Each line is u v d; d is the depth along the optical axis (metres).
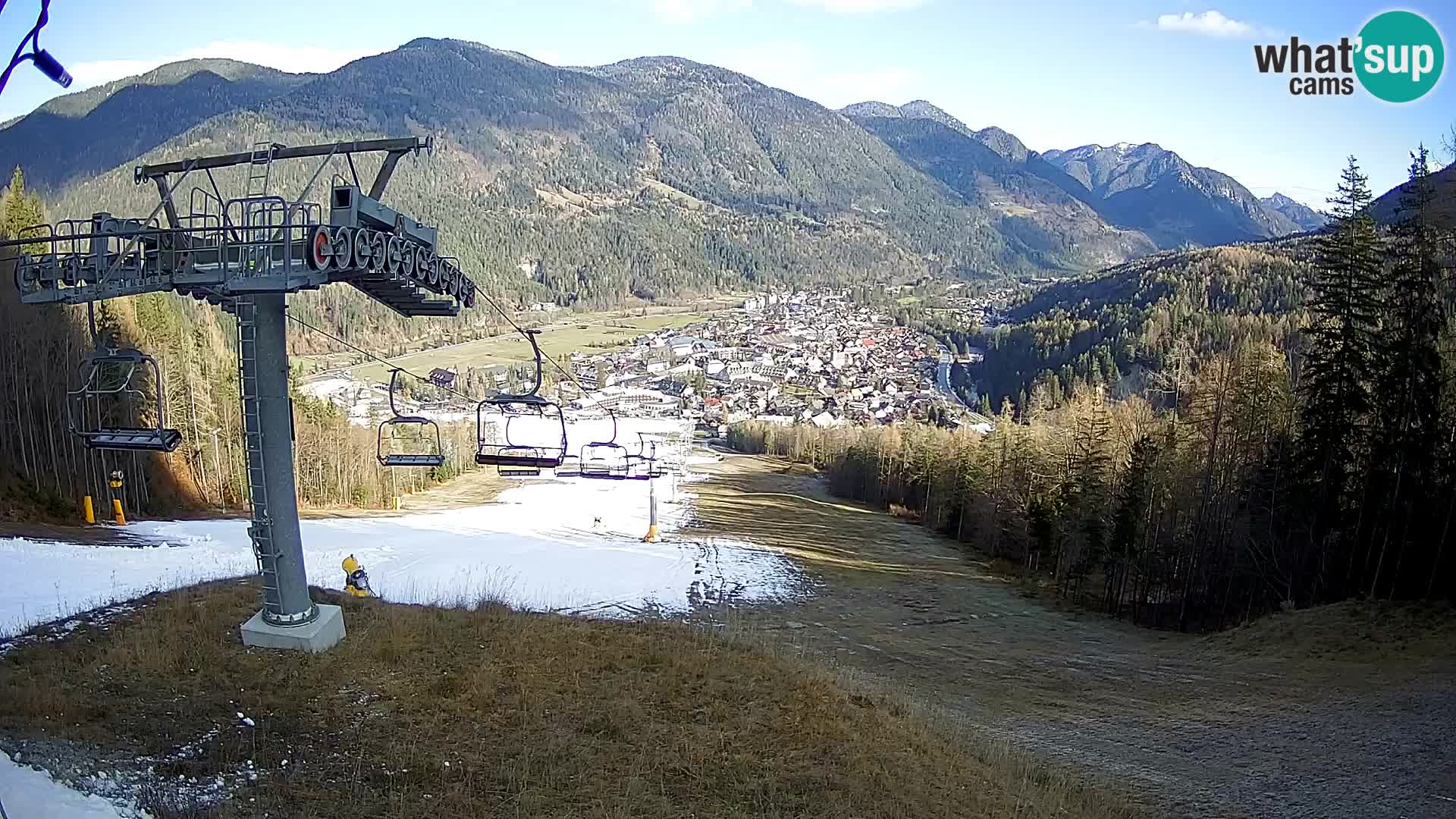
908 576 43.69
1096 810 12.77
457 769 9.70
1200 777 15.38
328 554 31.86
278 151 11.30
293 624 12.68
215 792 8.66
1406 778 15.08
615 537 47.19
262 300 12.22
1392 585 25.97
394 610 15.26
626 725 11.43
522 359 166.88
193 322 61.91
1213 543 34.44
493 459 17.08
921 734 13.77
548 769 9.91
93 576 18.78
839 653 25.78
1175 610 36.28
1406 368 26.17
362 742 10.17
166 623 13.50
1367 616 24.64
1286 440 31.53
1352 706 19.02
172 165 11.44
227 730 10.12
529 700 11.84
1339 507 28.28
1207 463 35.84
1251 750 16.81
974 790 11.88
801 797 10.16
